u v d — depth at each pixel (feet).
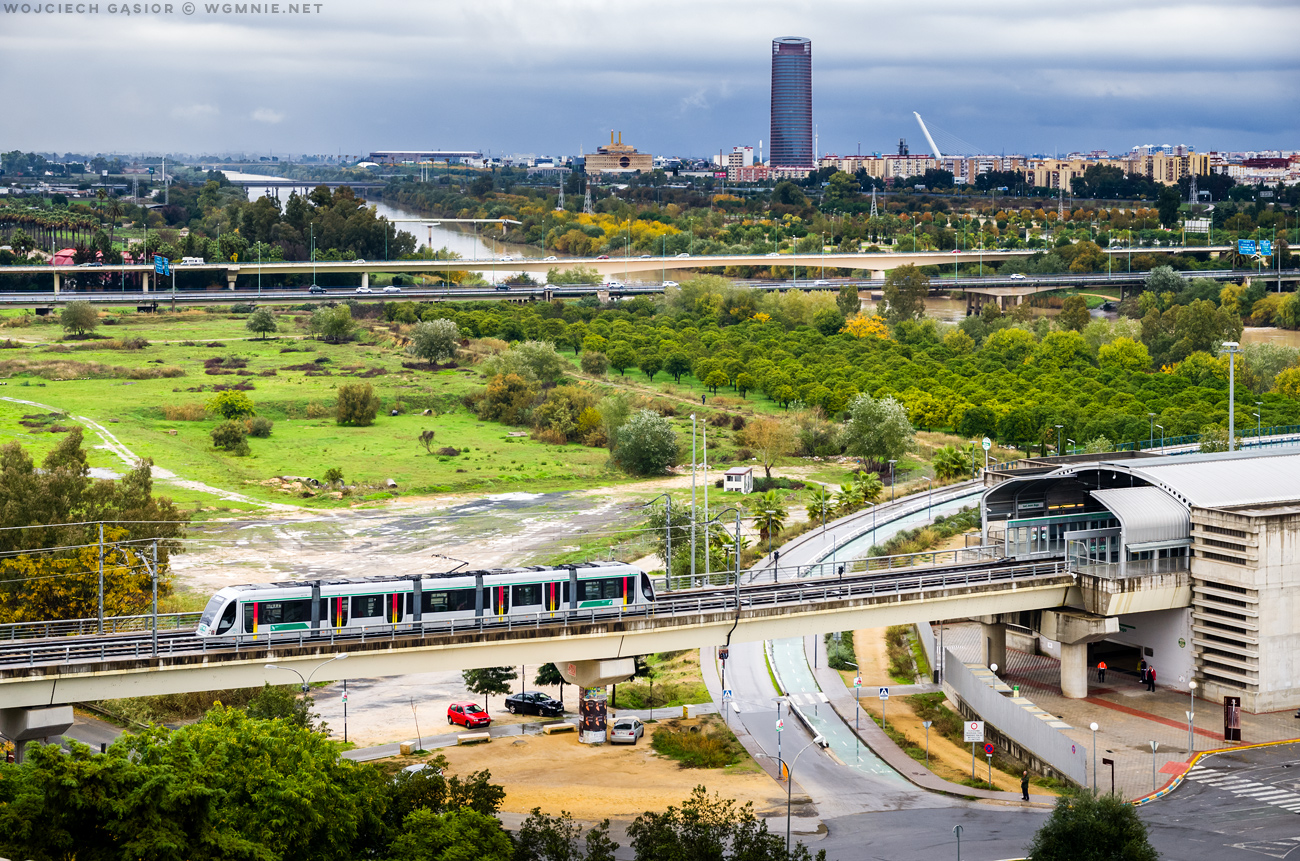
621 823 383.24
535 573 422.00
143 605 547.90
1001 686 463.83
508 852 293.23
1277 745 428.97
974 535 561.43
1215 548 470.39
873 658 558.56
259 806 288.30
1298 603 465.47
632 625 417.49
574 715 497.87
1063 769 412.16
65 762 268.82
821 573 611.47
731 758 442.09
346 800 301.02
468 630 397.80
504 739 465.47
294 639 383.45
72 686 357.82
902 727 474.90
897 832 373.20
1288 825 364.58
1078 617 472.03
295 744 318.86
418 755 444.55
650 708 500.33
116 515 602.85
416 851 286.05
